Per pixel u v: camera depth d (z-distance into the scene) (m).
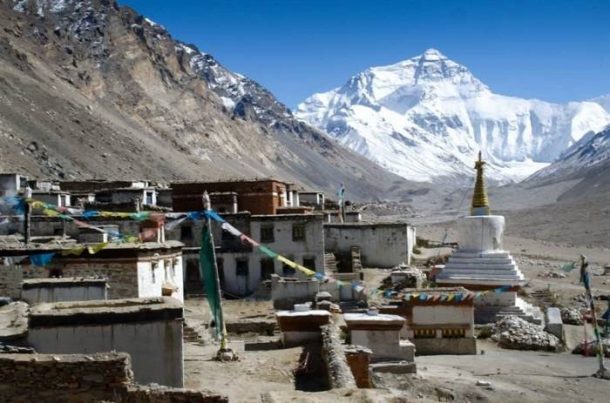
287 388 23.70
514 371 35.47
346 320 31.17
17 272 33.97
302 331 30.48
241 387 23.55
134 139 196.88
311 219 59.53
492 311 51.06
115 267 35.09
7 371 18.39
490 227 54.16
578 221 156.00
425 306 40.06
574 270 85.69
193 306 51.78
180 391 18.22
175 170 191.38
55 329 21.38
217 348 31.28
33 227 53.03
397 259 67.00
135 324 21.70
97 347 21.50
